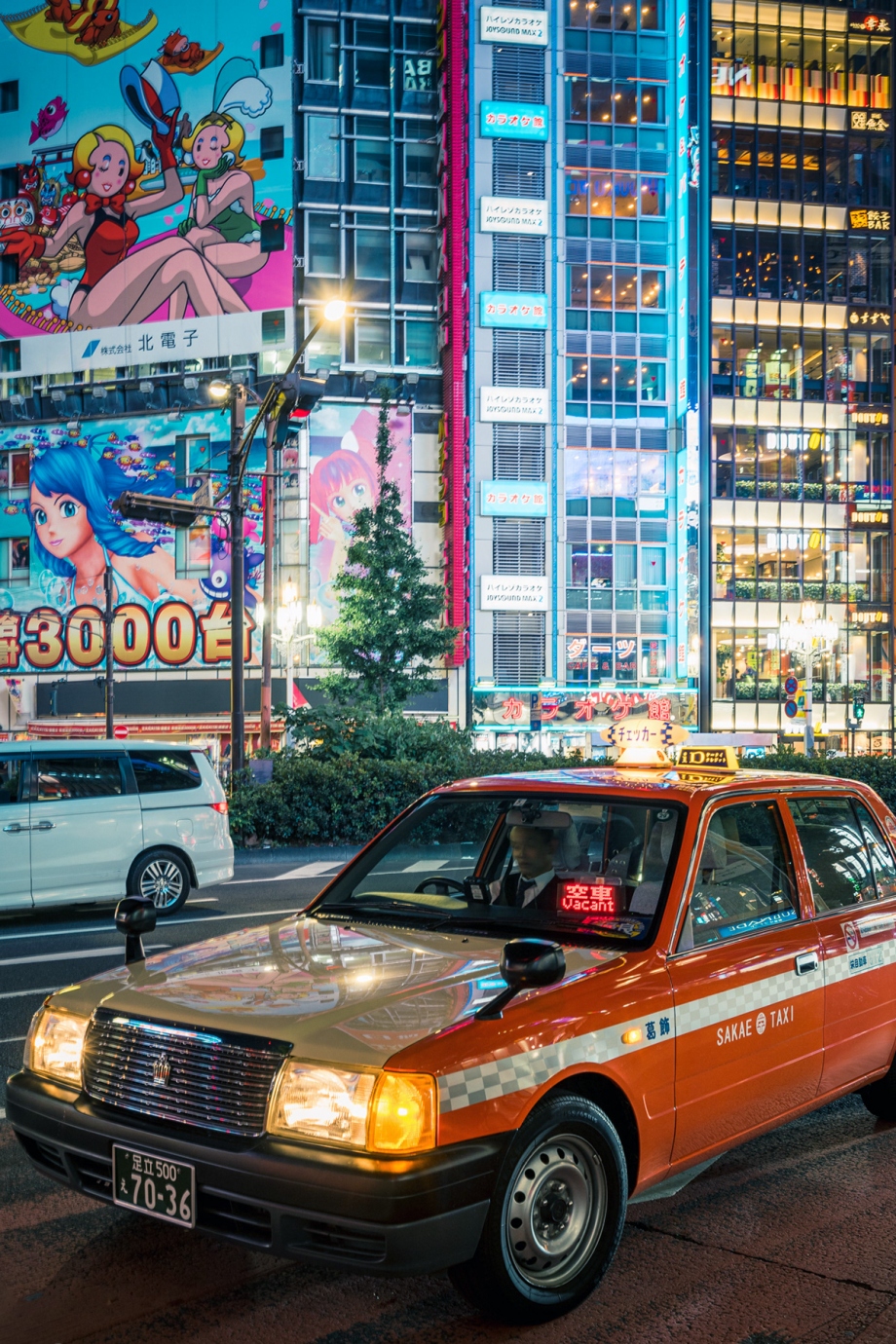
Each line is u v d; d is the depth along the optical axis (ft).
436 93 164.86
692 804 12.96
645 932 12.01
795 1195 13.53
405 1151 8.96
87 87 166.50
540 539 160.86
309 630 152.05
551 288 163.84
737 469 167.94
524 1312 10.02
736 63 172.24
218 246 161.07
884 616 169.58
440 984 10.61
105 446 162.09
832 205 174.09
